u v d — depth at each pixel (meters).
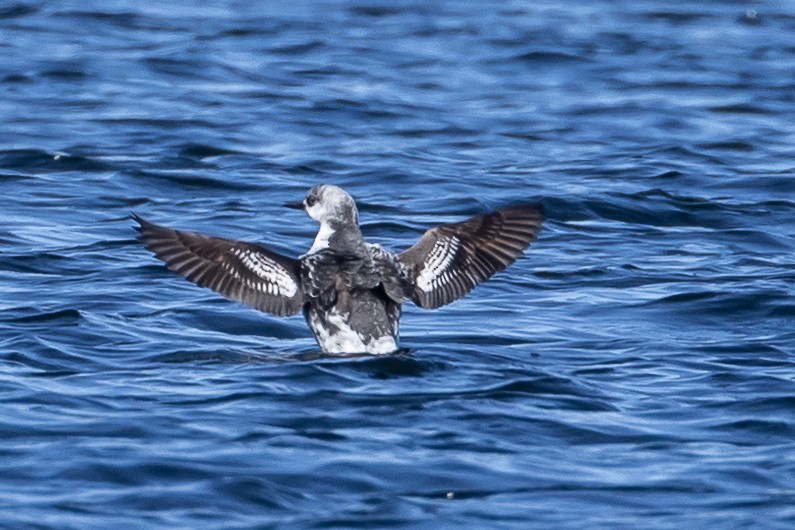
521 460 10.98
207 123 27.19
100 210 21.08
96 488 10.21
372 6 42.09
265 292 13.18
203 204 21.69
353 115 28.41
